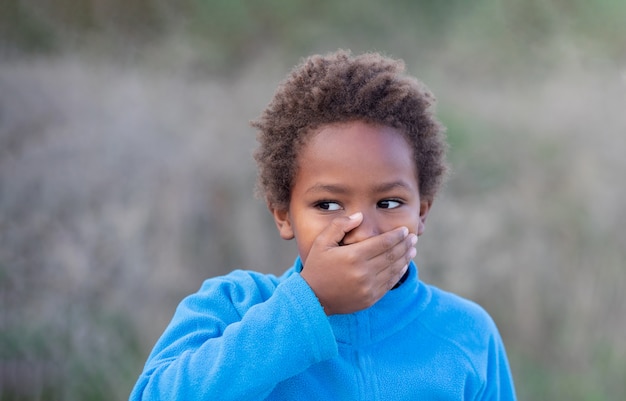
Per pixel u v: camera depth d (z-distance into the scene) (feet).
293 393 5.65
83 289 15.16
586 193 18.07
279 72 25.38
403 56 28.91
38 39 23.24
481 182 18.86
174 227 16.34
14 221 15.76
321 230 5.48
